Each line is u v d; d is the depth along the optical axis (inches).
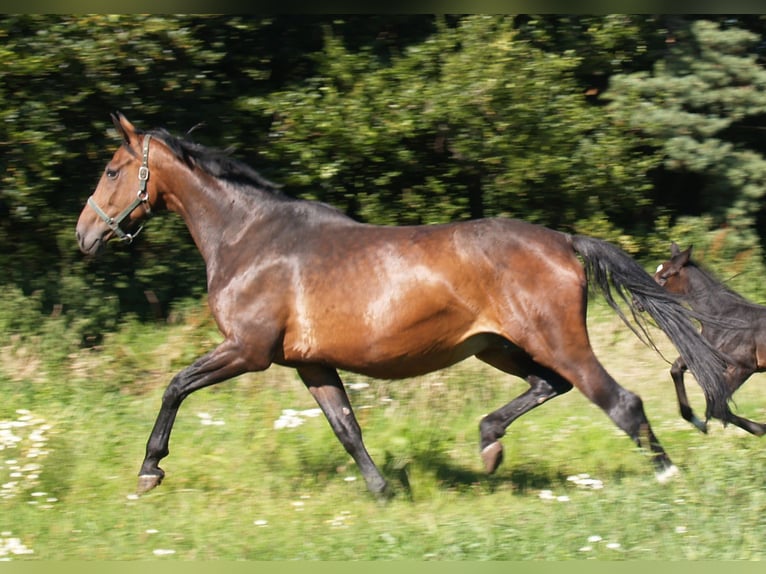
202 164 358.9
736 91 585.9
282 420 406.6
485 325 327.0
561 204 603.5
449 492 360.2
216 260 354.0
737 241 615.2
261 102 555.2
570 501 339.3
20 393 481.7
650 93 591.8
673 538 305.7
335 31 586.9
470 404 466.0
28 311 537.3
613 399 324.2
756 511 323.3
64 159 549.6
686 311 331.9
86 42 505.7
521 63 550.3
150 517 339.6
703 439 420.2
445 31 561.9
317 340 335.9
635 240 615.2
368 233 338.0
